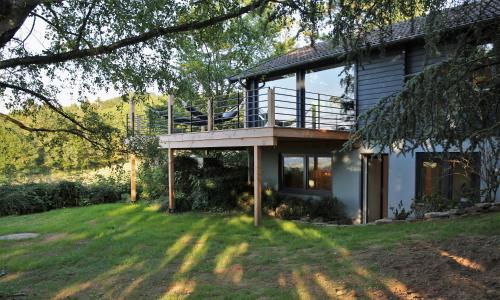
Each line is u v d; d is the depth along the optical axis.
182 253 7.12
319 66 12.30
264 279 5.39
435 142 5.27
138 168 16.83
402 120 5.05
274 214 11.76
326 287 4.83
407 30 10.05
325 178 12.38
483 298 3.90
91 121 7.43
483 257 4.78
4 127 8.46
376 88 10.86
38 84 6.96
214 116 12.17
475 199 8.52
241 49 9.96
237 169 14.54
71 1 6.19
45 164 16.70
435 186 9.56
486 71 5.10
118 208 14.01
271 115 9.45
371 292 4.48
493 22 5.01
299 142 12.91
